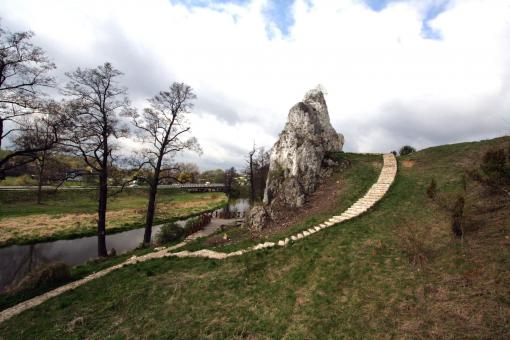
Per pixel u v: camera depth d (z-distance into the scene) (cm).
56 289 1498
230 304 1146
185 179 7588
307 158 2645
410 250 1165
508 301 785
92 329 1077
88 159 2183
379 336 813
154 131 2377
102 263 1945
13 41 1373
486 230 1152
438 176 2009
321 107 3419
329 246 1454
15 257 2378
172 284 1390
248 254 1639
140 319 1113
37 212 3738
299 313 1006
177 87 2394
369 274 1121
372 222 1616
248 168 5366
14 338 1059
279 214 2306
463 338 722
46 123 1648
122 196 5816
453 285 920
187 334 987
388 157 2795
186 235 2694
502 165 1162
